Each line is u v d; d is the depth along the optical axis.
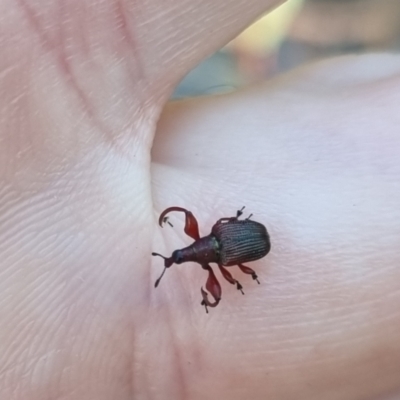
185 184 0.05
